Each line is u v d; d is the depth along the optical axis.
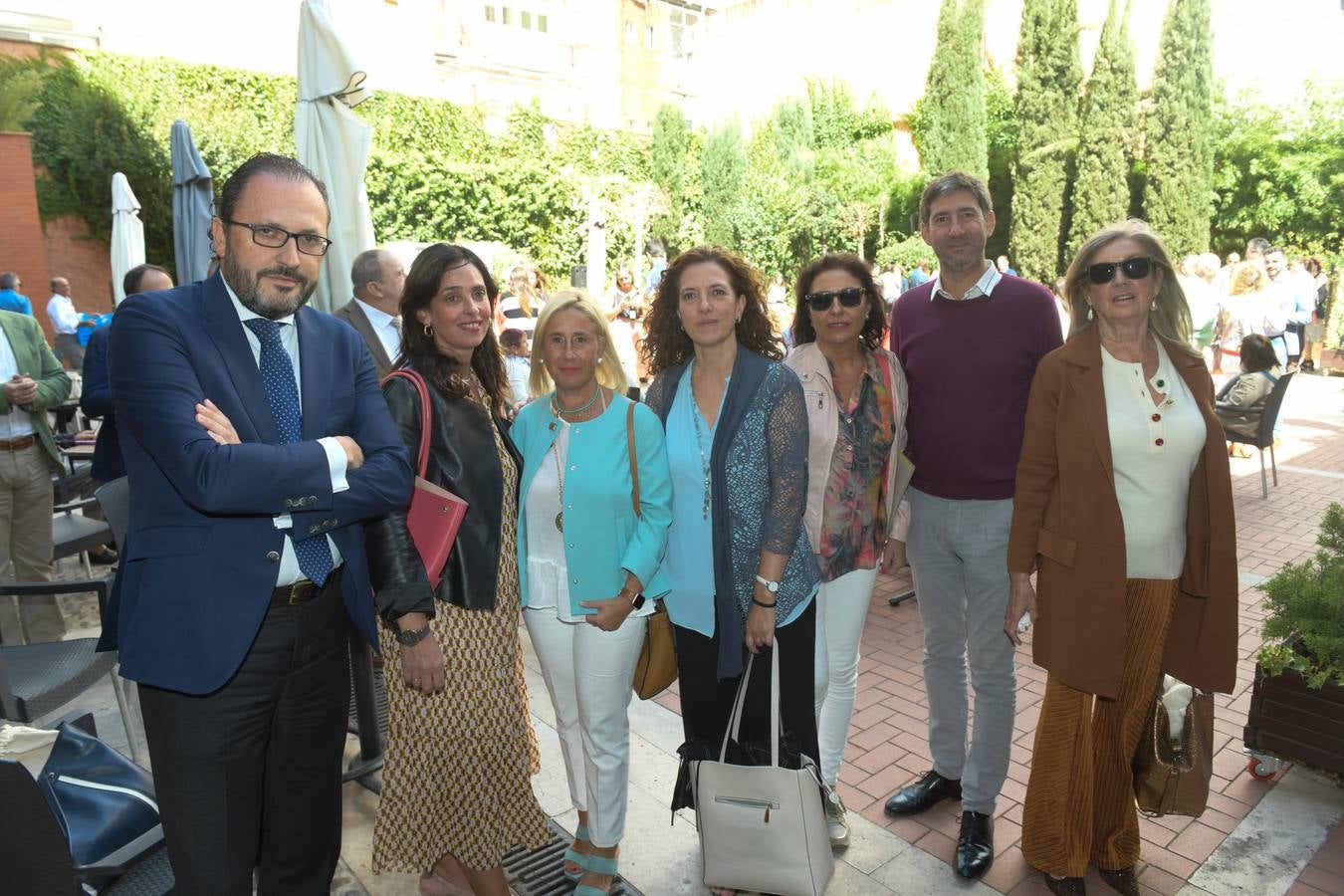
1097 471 2.30
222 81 14.80
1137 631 2.39
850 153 23.20
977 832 2.64
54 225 13.49
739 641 2.29
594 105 26.17
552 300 2.28
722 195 22.25
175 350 1.65
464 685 2.21
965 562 2.68
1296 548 5.66
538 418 2.39
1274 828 2.78
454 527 2.11
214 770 1.74
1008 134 20.75
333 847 2.04
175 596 1.67
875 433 2.58
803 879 2.13
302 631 1.84
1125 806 2.49
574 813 2.98
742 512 2.27
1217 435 2.28
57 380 4.22
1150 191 17.39
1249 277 9.02
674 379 2.44
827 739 2.71
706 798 2.17
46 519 4.26
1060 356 2.38
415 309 2.25
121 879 1.85
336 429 1.86
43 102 13.23
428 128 17.20
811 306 2.46
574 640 2.39
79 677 2.91
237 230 1.70
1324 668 2.95
